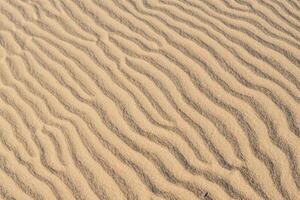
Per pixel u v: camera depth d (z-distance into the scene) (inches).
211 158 131.7
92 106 152.2
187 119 142.7
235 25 177.0
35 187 132.6
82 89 158.9
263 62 157.4
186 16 185.3
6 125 150.3
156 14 189.0
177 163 132.2
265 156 129.7
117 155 136.9
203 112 143.9
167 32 178.1
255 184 124.3
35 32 188.1
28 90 161.6
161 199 125.1
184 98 149.2
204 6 189.5
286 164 127.3
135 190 128.1
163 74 158.9
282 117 138.4
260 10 183.8
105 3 198.7
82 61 170.2
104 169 134.1
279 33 170.4
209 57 162.7
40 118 151.1
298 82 148.3
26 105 156.1
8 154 141.6
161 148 136.6
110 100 153.1
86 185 131.1
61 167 136.2
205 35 173.6
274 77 151.0
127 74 161.5
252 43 166.6
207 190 125.1
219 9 186.9
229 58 161.0
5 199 130.9
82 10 196.7
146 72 161.0
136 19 187.6
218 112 143.0
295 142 131.8
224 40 169.8
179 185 127.3
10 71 170.4
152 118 145.1
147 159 134.6
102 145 140.2
